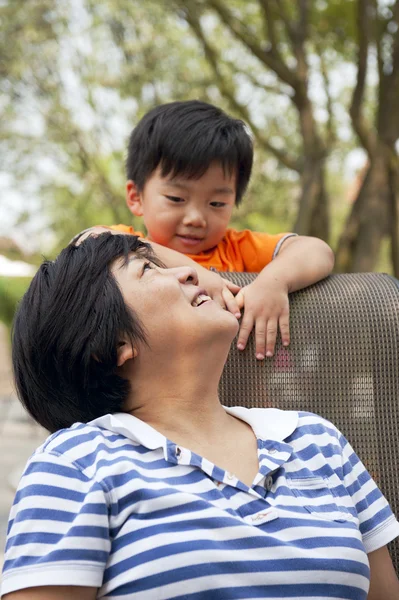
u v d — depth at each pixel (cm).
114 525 117
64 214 776
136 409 137
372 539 136
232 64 691
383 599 137
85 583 111
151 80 689
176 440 132
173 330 132
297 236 212
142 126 222
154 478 121
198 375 134
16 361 139
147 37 680
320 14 601
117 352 133
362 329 168
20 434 710
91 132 721
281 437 135
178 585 113
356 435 165
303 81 573
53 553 111
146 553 114
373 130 630
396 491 162
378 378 167
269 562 117
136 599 113
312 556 120
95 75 697
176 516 117
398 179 549
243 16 658
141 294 133
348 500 133
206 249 214
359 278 178
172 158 209
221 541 116
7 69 683
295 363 167
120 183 755
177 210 211
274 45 574
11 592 110
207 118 216
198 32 605
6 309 789
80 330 132
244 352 166
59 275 135
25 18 678
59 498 117
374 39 536
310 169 586
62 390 136
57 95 706
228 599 113
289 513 123
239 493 123
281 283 170
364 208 551
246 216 745
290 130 728
